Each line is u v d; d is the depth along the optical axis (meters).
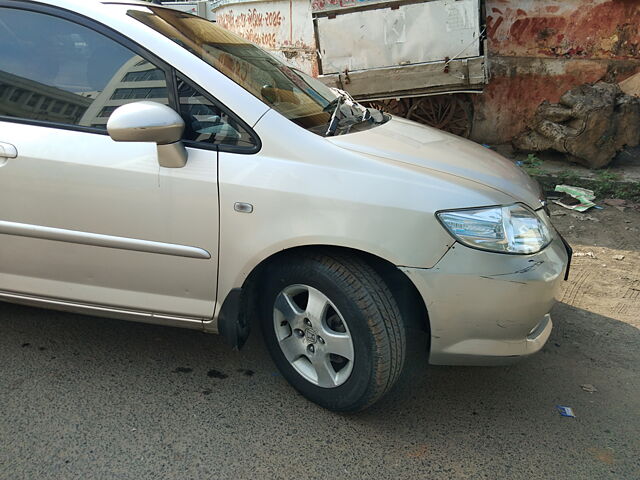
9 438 2.32
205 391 2.69
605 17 6.61
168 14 2.81
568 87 6.96
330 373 2.48
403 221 2.17
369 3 6.21
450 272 2.17
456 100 6.98
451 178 2.29
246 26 8.31
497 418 2.58
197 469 2.21
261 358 3.00
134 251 2.47
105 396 2.62
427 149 2.53
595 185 5.81
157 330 3.22
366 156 2.30
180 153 2.32
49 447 2.28
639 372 2.97
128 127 2.16
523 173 2.77
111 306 2.61
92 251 2.52
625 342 3.25
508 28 7.00
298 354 2.58
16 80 2.59
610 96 6.27
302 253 2.38
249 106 2.37
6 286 2.70
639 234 4.86
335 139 2.37
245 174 2.30
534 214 2.38
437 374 2.91
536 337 2.41
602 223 5.10
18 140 2.50
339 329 2.41
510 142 7.35
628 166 6.39
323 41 6.52
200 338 3.16
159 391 2.68
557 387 2.82
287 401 2.64
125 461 2.23
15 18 2.59
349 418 2.54
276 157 2.30
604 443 2.43
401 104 7.04
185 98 2.41
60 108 2.53
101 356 2.95
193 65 2.42
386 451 2.35
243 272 2.37
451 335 2.26
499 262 2.19
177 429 2.42
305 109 2.63
